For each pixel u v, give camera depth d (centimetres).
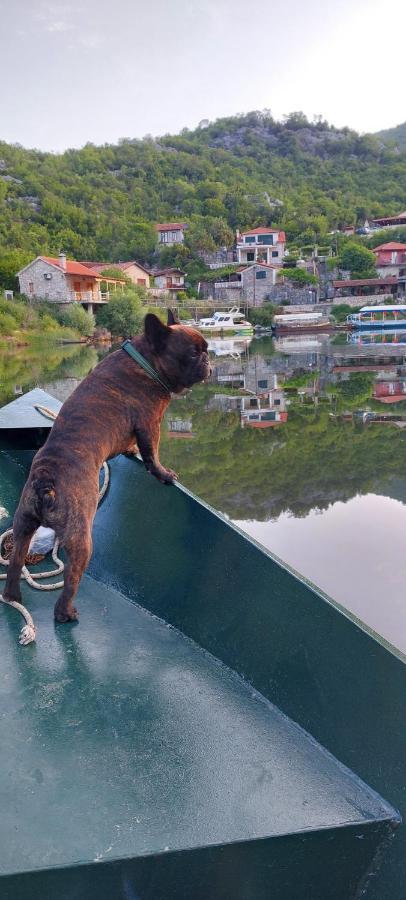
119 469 377
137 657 272
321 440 1100
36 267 4906
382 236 8025
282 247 7719
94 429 245
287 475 892
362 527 686
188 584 312
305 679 239
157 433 268
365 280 6812
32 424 420
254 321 6138
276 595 263
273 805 191
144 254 7912
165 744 216
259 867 180
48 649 265
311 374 2011
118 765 203
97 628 290
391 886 178
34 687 240
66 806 182
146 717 229
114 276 5953
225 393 1647
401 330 5306
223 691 256
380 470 898
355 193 12044
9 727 217
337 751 217
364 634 216
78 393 254
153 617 312
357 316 5809
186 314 5612
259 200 10256
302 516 728
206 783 198
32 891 159
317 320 6034
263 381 1862
